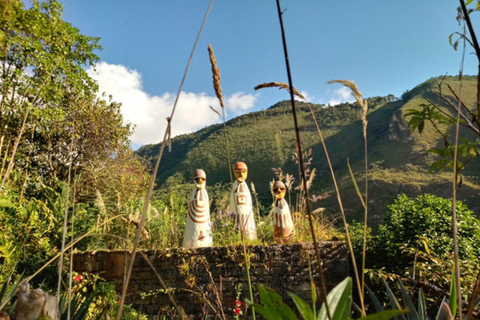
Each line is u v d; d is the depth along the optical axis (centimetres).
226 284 596
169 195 965
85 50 969
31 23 561
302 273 585
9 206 599
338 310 62
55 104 878
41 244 622
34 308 77
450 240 588
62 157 990
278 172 506
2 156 604
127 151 1299
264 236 783
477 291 77
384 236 661
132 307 601
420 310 128
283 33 66
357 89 102
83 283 552
